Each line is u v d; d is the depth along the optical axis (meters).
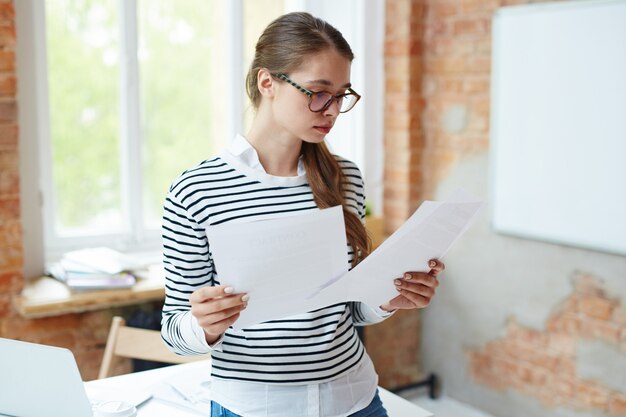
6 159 2.76
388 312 1.57
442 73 3.50
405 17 3.51
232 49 3.41
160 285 2.98
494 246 3.34
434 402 3.66
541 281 3.15
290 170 1.55
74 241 3.23
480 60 3.30
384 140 3.73
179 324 1.41
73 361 1.39
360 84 3.66
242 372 1.46
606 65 2.77
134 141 3.27
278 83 1.46
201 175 1.45
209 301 1.31
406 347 3.76
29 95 2.95
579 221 2.94
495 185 3.27
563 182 2.98
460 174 3.46
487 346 3.44
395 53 3.59
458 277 3.54
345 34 3.65
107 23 3.20
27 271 3.06
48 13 3.07
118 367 3.06
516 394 3.33
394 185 3.70
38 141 3.00
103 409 1.71
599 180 2.84
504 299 3.32
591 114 2.84
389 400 1.92
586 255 2.96
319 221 1.30
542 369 3.20
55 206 3.19
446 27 3.45
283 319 1.45
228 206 1.45
